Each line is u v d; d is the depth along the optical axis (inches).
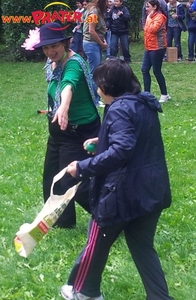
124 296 161.8
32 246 142.3
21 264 181.5
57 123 190.5
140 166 133.6
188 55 663.8
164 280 142.0
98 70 137.4
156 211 137.2
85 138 190.7
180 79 550.0
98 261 142.3
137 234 140.9
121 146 127.4
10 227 211.5
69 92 175.3
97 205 136.4
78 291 145.2
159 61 429.4
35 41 181.3
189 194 240.5
